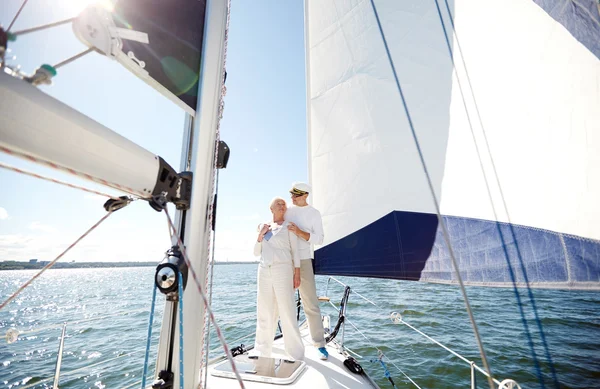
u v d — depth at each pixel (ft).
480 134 6.14
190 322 3.74
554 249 4.98
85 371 19.83
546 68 5.32
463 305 30.40
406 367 16.21
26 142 1.87
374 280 60.59
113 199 3.03
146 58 3.17
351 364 6.35
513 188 5.55
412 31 7.75
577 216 4.78
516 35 5.78
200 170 3.96
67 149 2.07
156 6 3.42
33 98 1.83
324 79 9.88
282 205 7.43
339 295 38.75
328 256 9.45
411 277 7.49
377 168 8.48
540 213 5.18
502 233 5.67
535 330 4.35
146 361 3.16
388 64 8.24
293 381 5.66
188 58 3.90
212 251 4.48
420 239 7.39
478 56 6.31
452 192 6.67
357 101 8.98
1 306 2.46
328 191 9.61
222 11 4.48
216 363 6.77
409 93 7.72
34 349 26.22
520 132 5.53
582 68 4.92
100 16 2.44
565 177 4.93
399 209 7.89
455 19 6.83
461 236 6.45
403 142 7.86
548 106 5.22
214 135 4.30
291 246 7.14
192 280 3.74
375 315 27.66
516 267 5.39
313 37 10.27
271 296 6.95
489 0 6.23
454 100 6.73
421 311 28.63
